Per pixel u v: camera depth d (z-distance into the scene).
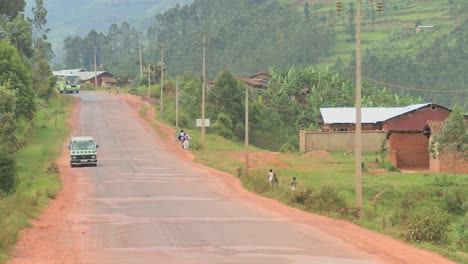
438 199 134.88
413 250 66.81
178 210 100.00
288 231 78.62
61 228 80.75
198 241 70.62
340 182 153.38
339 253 63.91
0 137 163.00
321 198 102.19
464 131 167.38
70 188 133.12
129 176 157.00
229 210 100.50
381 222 85.25
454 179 152.62
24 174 148.25
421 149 197.38
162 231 77.94
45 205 104.62
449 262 60.44
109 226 82.44
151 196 120.56
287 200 111.94
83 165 179.00
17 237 70.50
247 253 63.19
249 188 134.38
